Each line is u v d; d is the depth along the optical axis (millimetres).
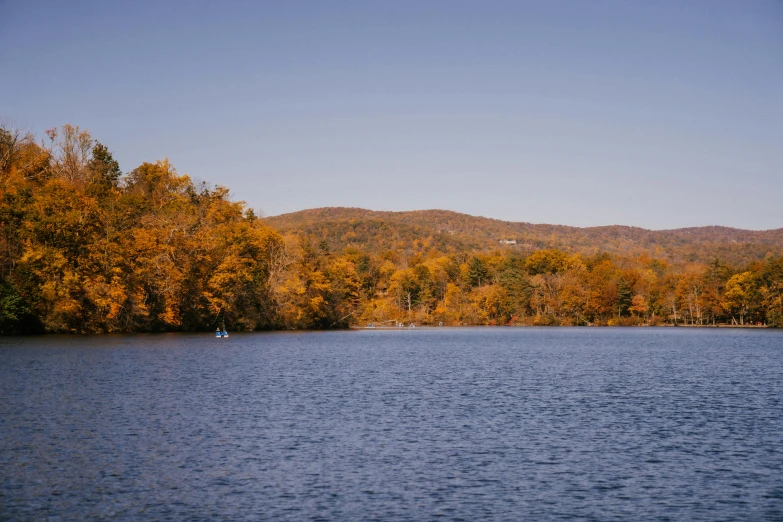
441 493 22875
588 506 21750
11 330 94562
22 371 52219
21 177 98125
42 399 39469
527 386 50312
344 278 176250
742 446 29812
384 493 22781
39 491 22547
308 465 26047
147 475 24453
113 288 97250
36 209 92438
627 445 29891
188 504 21484
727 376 58156
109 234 100188
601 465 26500
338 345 101188
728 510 21484
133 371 54469
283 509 21141
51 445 28516
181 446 28734
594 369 64812
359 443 29781
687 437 31578
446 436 31422
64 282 91875
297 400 41625
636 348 100750
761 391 47875
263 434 31344
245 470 25219
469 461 26906
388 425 33906
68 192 96000
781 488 23719
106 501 21672
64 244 94000
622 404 41531
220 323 127875
